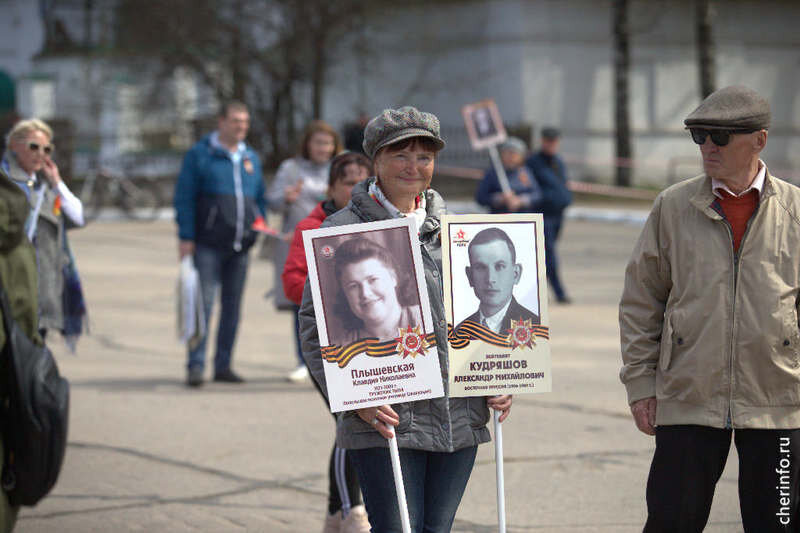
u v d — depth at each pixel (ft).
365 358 13.44
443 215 14.06
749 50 131.44
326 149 32.09
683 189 14.21
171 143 130.31
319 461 24.88
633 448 25.25
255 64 115.44
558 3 116.88
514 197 47.60
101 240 78.28
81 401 31.04
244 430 27.61
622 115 113.80
